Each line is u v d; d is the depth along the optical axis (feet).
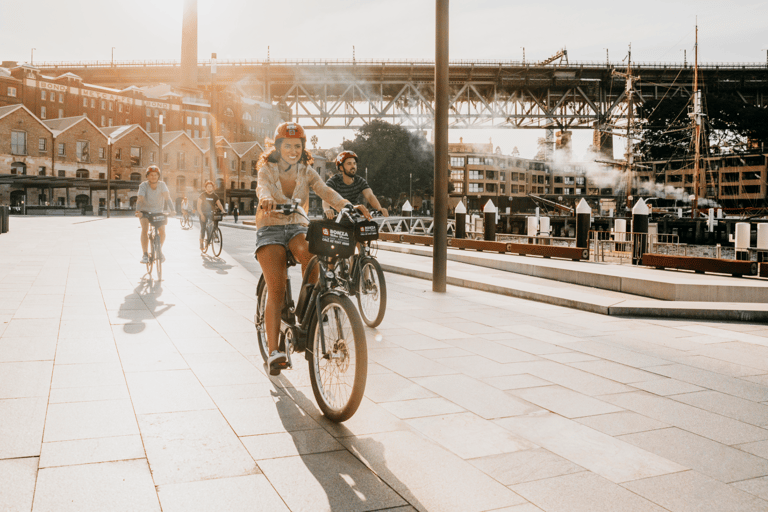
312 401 12.67
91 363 15.01
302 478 8.99
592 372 15.56
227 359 15.85
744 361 17.11
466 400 12.98
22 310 21.70
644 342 19.54
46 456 9.45
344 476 9.09
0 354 15.57
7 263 36.45
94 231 75.25
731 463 9.94
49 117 260.42
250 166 294.25
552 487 8.90
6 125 207.72
